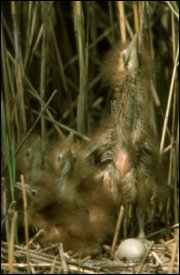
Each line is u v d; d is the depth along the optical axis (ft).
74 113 60.59
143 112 43.96
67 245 43.34
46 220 43.73
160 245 44.62
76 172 44.50
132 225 46.93
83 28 48.47
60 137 53.21
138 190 43.27
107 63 45.42
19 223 46.65
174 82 48.75
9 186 48.08
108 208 44.50
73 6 54.90
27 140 48.21
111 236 45.83
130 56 43.60
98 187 44.09
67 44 60.54
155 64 55.93
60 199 43.83
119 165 43.21
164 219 49.49
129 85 43.47
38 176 45.55
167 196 47.01
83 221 43.62
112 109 45.03
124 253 42.24
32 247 44.37
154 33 58.39
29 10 50.37
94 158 45.75
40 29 52.90
